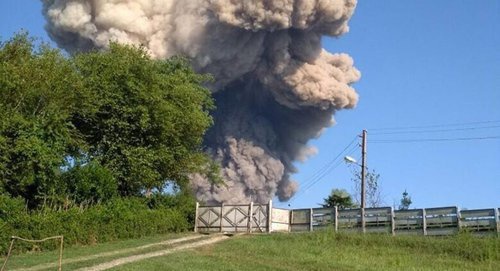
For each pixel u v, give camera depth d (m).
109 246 27.38
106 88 36.38
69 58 37.53
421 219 31.44
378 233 31.78
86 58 38.56
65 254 24.59
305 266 23.95
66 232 27.09
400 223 31.95
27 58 32.38
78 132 35.50
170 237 31.67
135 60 38.31
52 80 32.16
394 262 25.78
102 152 37.09
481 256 27.12
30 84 30.98
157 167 38.75
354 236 30.47
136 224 31.78
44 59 32.78
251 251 26.78
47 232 26.06
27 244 25.20
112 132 36.84
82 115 35.78
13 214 25.17
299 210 35.19
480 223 29.97
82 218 28.27
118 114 36.91
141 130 37.34
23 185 28.70
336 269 23.61
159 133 38.06
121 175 36.31
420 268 24.77
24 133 29.33
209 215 36.16
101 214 29.56
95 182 31.91
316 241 29.94
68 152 34.88
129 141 37.25
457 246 28.09
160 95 37.78
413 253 28.00
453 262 26.28
